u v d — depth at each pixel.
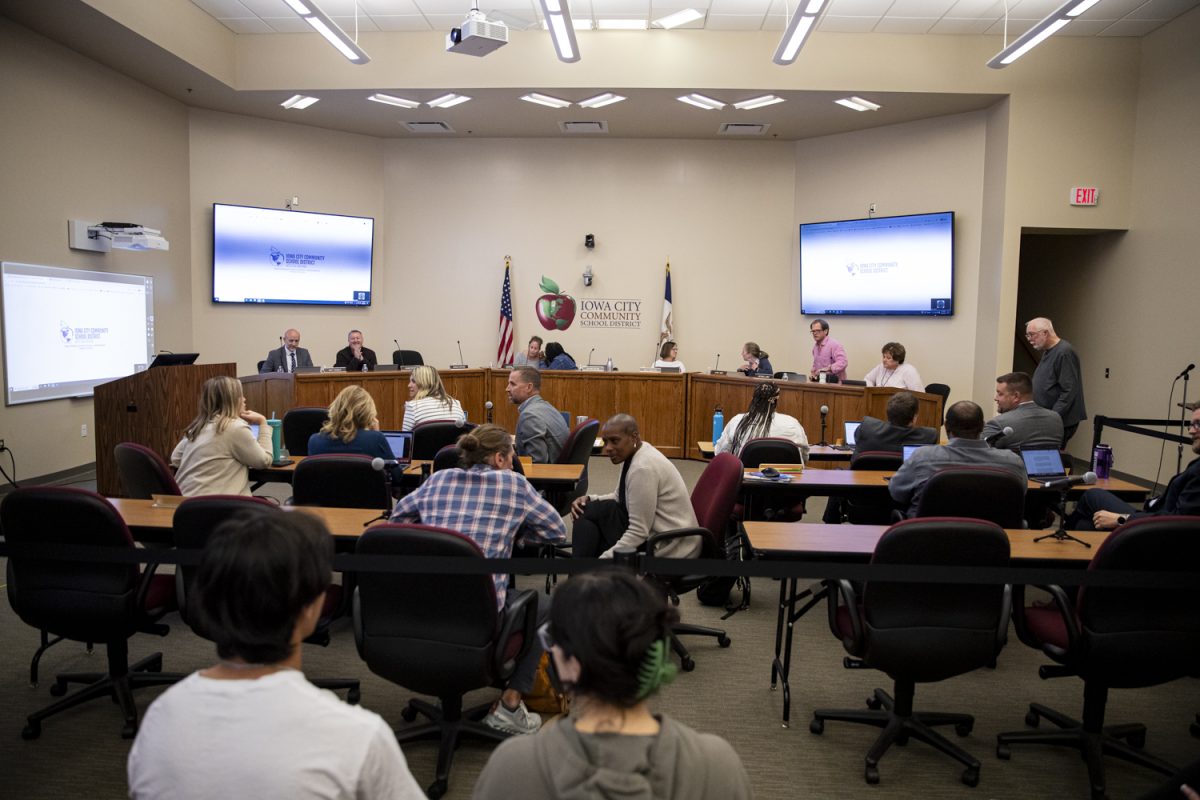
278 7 7.63
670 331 10.22
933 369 9.01
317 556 1.07
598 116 9.20
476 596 2.33
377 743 1.01
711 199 10.27
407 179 10.44
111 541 2.57
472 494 2.71
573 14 7.62
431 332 10.53
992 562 2.42
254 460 3.76
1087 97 7.97
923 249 8.90
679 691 3.21
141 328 8.16
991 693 3.25
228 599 1.01
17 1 6.11
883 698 2.96
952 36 7.97
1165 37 7.54
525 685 2.71
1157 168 7.62
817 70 8.00
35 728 2.73
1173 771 2.52
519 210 10.39
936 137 8.88
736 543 4.02
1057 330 9.17
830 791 2.52
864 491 4.15
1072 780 2.61
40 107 6.84
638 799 0.87
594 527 3.48
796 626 3.96
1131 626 2.42
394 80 8.23
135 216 8.12
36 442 6.88
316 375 7.61
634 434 3.33
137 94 8.10
